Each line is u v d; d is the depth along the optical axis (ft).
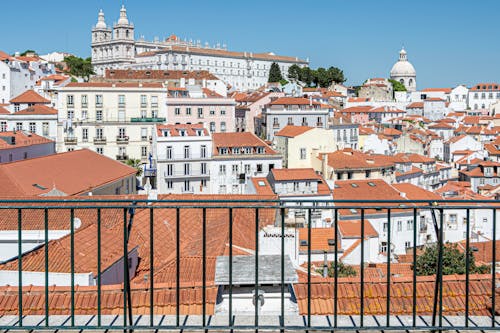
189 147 276.82
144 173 281.74
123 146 330.75
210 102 355.36
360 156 293.64
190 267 84.02
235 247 93.50
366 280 56.80
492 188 312.71
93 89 329.93
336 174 266.16
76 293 55.31
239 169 282.36
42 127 327.26
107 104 333.42
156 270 84.89
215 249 90.84
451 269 112.57
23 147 234.99
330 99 603.26
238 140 288.71
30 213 112.16
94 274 73.77
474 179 343.87
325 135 295.89
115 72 455.22
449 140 472.03
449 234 221.66
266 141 349.61
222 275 53.93
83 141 324.39
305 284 57.26
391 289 54.80
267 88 588.91
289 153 292.81
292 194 218.59
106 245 86.69
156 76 461.78
